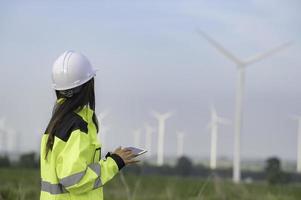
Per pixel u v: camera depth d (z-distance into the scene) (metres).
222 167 55.88
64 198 4.80
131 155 5.00
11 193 13.84
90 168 4.79
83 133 4.80
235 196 20.80
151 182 30.08
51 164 4.80
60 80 5.00
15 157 62.06
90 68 5.11
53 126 4.85
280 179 42.66
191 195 20.06
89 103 5.08
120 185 22.66
